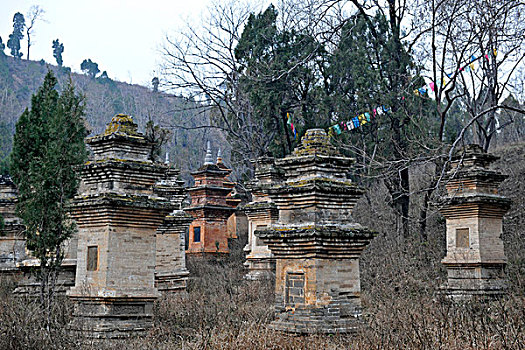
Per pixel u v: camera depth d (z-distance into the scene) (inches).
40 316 568.7
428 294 778.2
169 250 958.4
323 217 514.9
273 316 623.8
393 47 1156.5
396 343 454.6
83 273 572.7
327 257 505.4
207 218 1405.0
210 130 3206.2
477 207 740.0
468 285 742.5
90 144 594.9
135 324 561.6
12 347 476.4
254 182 1128.8
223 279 995.3
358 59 1268.5
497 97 1091.3
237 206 1588.3
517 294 700.7
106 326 544.1
